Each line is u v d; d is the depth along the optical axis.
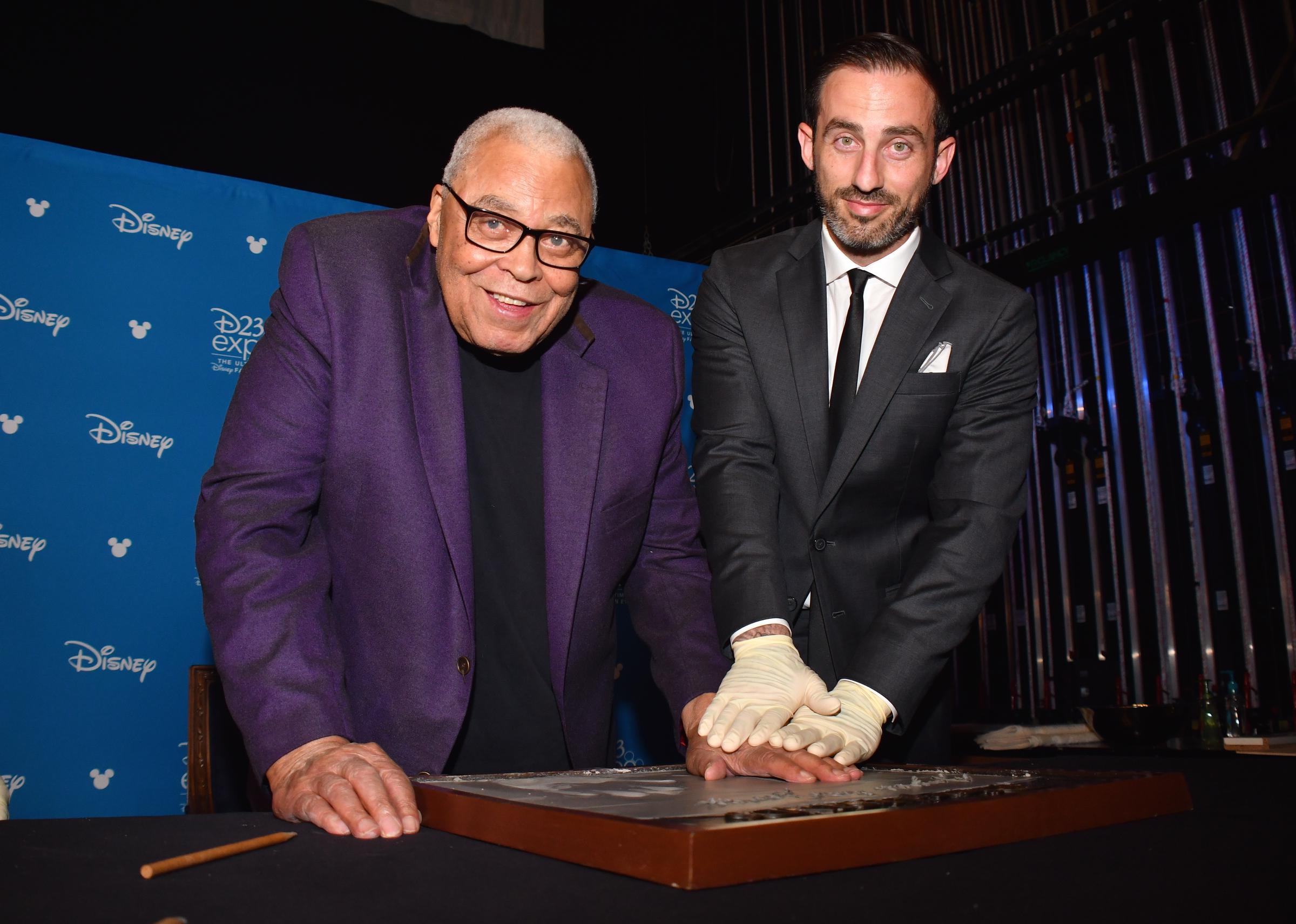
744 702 1.21
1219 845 0.71
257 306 2.49
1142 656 4.38
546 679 1.42
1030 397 1.61
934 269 1.58
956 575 1.39
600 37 5.97
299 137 5.04
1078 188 4.29
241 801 1.69
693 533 1.58
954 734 1.90
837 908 0.53
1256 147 3.72
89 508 2.26
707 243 5.73
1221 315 4.14
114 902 0.55
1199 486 4.21
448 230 1.30
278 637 1.09
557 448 1.42
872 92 1.38
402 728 1.26
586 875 0.62
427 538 1.29
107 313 2.32
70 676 2.21
